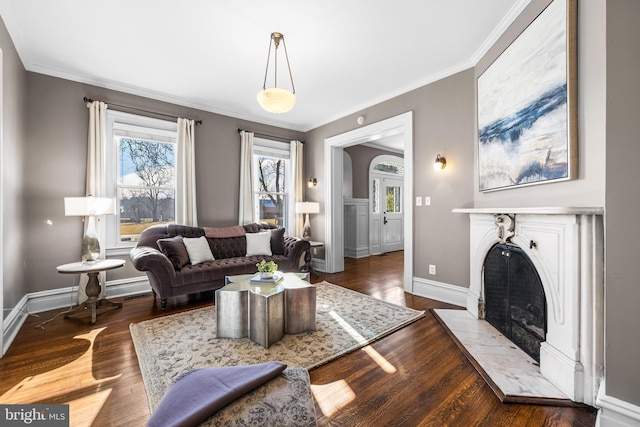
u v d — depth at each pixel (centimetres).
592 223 157
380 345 229
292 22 243
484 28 253
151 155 397
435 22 245
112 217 359
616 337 136
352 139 455
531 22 211
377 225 718
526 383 175
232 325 237
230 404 102
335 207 504
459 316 286
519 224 215
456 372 190
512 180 234
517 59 228
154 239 354
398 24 247
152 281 324
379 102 411
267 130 510
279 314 234
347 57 301
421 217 361
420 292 361
